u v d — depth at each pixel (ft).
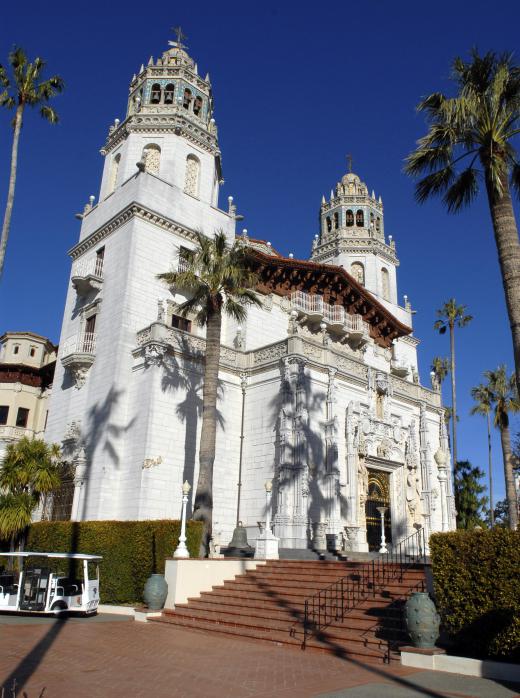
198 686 30.99
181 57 120.78
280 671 35.12
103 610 63.10
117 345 88.89
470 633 38.58
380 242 160.66
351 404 95.66
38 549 73.05
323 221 170.19
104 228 102.94
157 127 110.32
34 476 80.38
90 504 82.28
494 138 55.47
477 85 58.54
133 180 101.55
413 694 29.99
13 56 74.08
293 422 84.74
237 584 61.16
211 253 80.89
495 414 138.62
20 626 50.49
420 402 114.73
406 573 53.06
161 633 49.39
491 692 30.73
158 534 65.00
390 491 102.27
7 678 31.76
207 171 114.11
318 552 75.10
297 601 53.36
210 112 119.55
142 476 79.36
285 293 115.34
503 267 53.01
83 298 104.78
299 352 89.10
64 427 95.40
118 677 32.81
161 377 84.84
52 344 150.30
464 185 61.31
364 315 130.52
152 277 96.27
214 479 87.45
